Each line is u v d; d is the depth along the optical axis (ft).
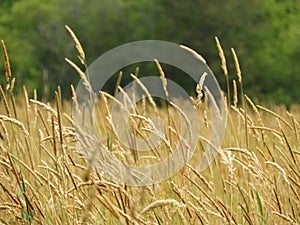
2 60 101.09
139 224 10.25
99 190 10.34
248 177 13.88
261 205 11.75
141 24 117.08
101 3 115.75
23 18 114.62
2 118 11.23
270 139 16.88
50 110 11.17
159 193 12.16
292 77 117.29
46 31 112.06
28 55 109.91
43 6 113.39
